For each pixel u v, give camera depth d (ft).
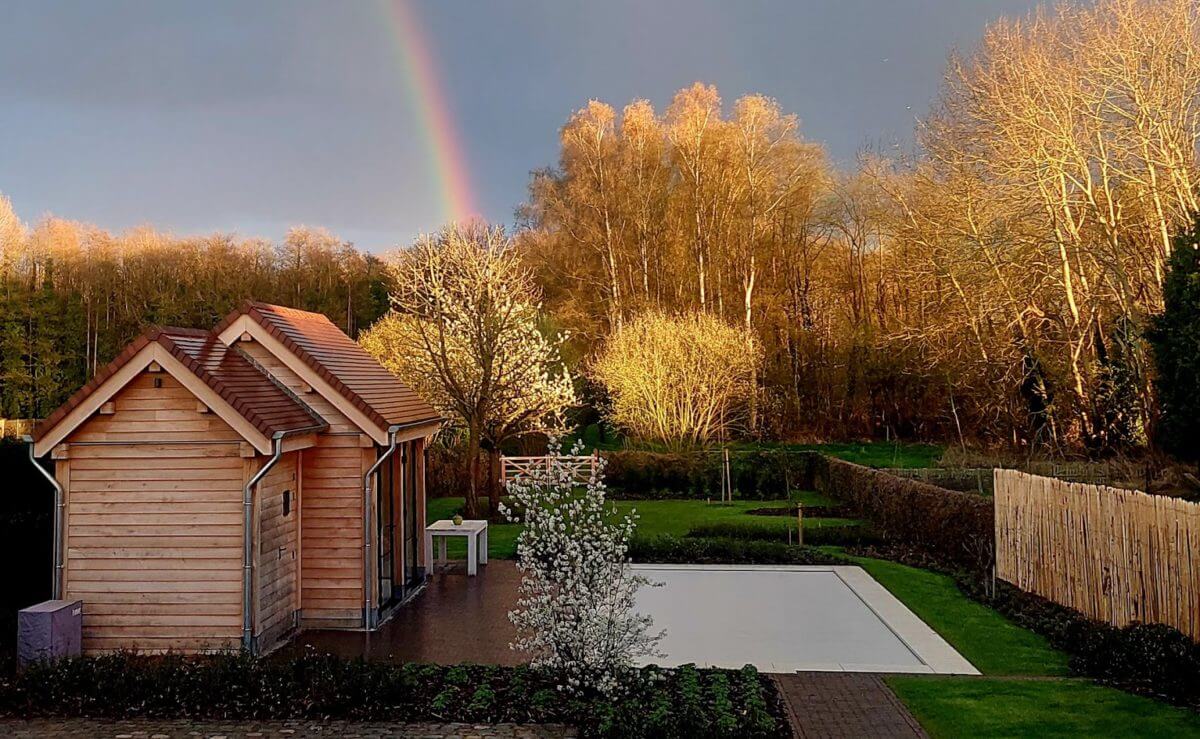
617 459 88.02
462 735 25.40
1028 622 37.86
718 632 37.24
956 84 86.43
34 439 33.32
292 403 37.88
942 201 92.94
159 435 33.53
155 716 27.07
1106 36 73.36
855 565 51.70
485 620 39.42
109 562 33.55
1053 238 79.51
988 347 93.81
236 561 33.24
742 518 70.18
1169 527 31.42
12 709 27.40
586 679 27.86
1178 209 71.00
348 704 27.12
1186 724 25.05
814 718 26.61
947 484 69.92
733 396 107.96
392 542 42.16
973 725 25.58
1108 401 70.64
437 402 77.61
